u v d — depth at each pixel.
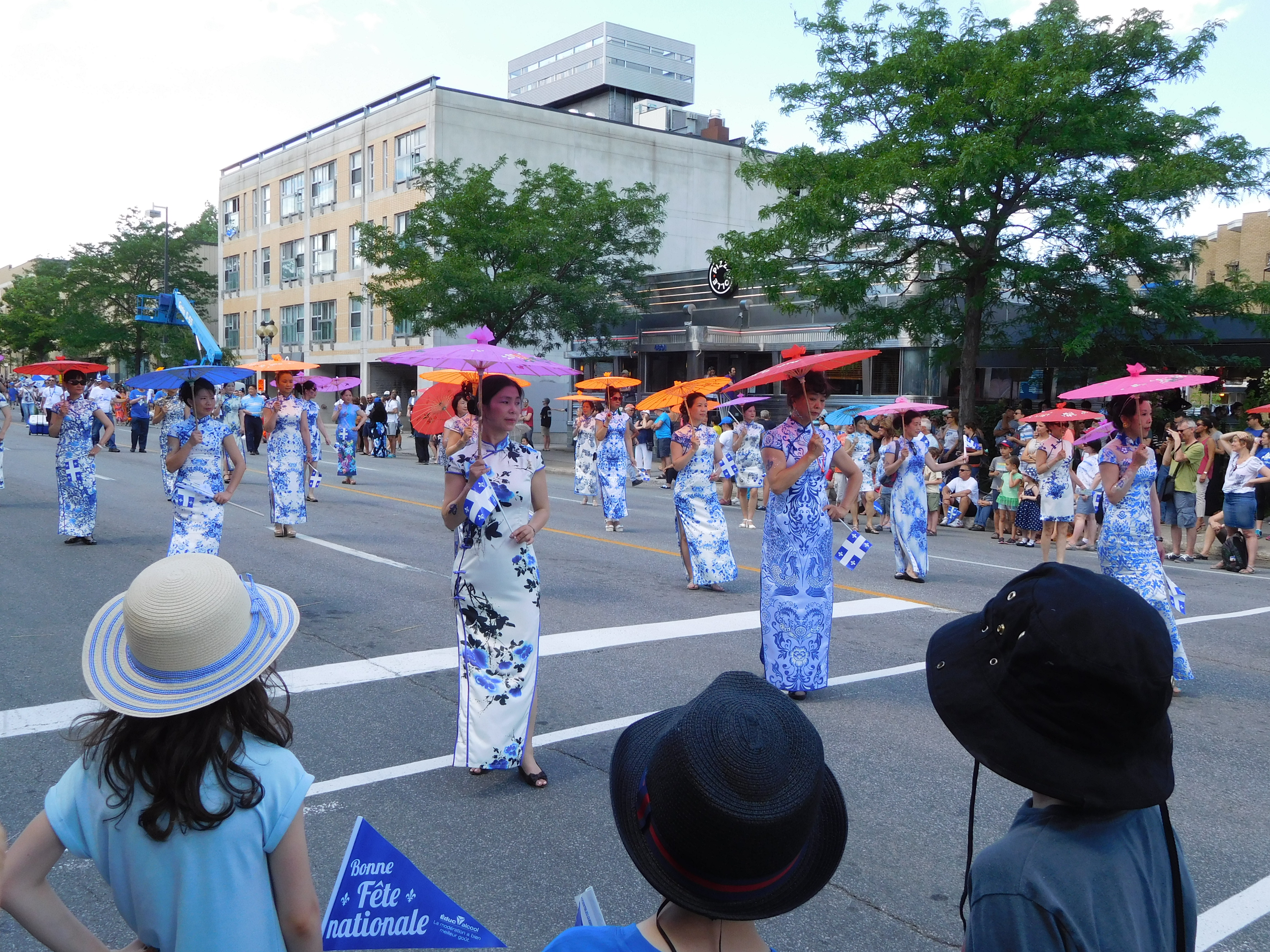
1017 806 4.82
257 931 1.93
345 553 11.77
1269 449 13.05
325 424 49.22
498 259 31.53
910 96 18.59
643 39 86.88
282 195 51.78
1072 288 19.73
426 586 9.82
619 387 16.56
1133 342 20.42
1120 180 17.83
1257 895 4.00
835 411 15.97
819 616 6.40
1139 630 1.54
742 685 1.46
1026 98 17.31
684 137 45.59
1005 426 18.39
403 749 5.43
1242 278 19.62
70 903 3.80
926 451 10.96
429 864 4.13
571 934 1.54
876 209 19.67
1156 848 1.69
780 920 3.79
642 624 8.46
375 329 45.09
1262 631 8.95
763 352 31.12
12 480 19.17
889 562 12.51
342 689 6.45
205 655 1.87
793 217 19.11
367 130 44.19
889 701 6.46
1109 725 1.54
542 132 41.91
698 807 1.33
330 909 2.06
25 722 5.71
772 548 6.45
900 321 20.62
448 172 31.81
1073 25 18.38
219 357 14.26
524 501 4.91
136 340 55.50
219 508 8.62
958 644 1.74
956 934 3.70
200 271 57.34
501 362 5.73
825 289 19.98
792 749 1.37
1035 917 1.58
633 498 20.14
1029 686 1.57
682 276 32.75
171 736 1.86
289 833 1.98
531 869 4.11
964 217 18.30
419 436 27.88
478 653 4.90
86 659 1.91
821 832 1.55
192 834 1.87
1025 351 22.08
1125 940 1.57
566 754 5.41
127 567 10.43
